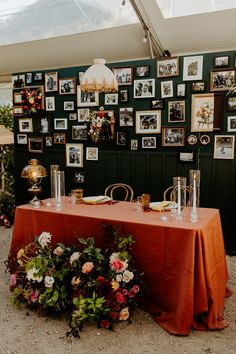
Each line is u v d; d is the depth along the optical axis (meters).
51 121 4.97
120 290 2.37
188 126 4.15
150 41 4.74
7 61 6.08
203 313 2.32
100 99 4.59
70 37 5.30
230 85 3.86
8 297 2.84
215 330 2.30
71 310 2.50
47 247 2.63
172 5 4.36
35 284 2.52
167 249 2.38
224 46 4.98
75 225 2.73
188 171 4.20
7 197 5.39
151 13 4.38
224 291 2.62
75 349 2.12
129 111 4.44
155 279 2.47
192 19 4.58
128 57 5.55
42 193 5.16
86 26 5.04
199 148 4.11
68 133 4.88
